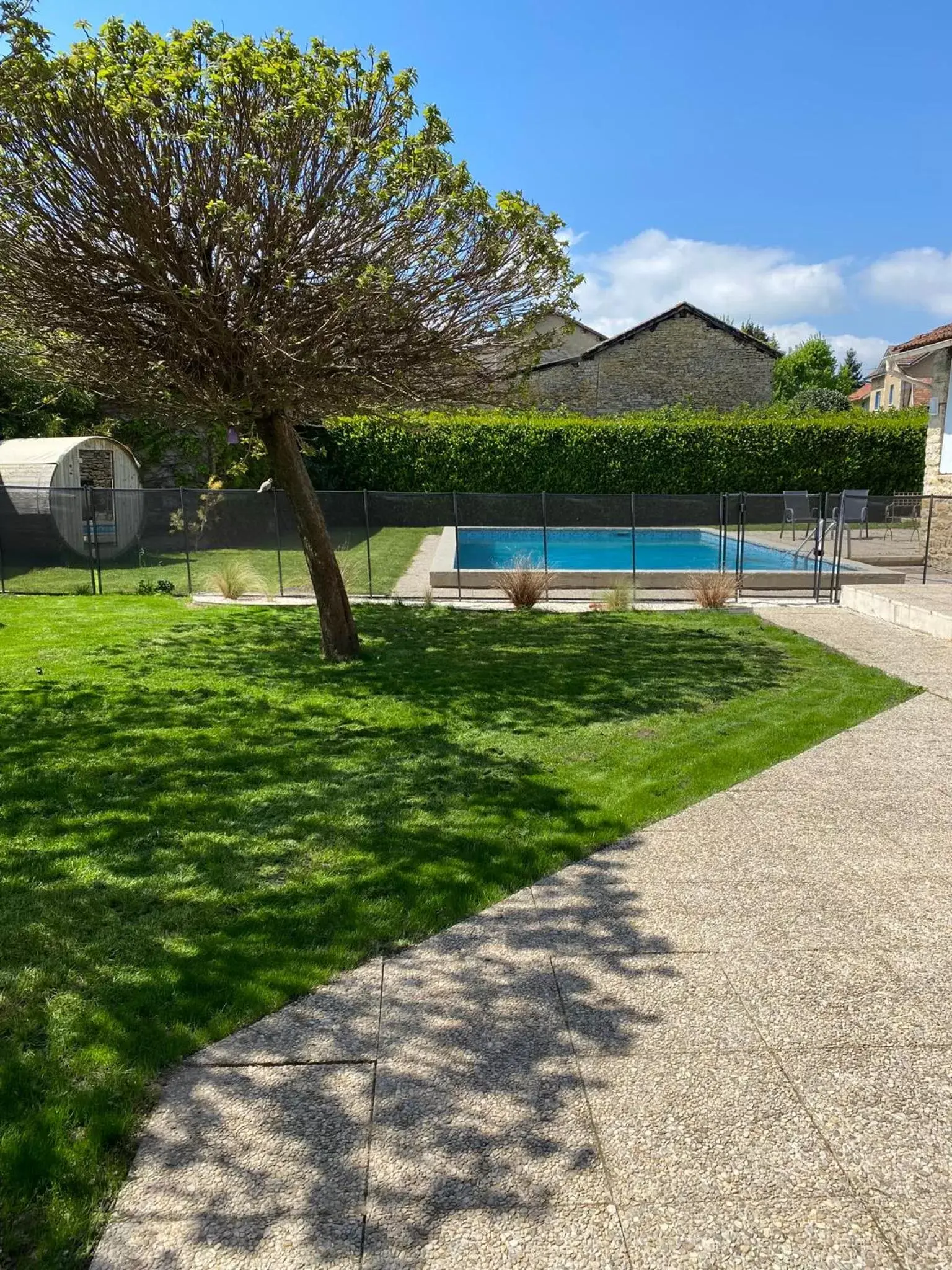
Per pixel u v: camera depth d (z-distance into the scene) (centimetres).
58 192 587
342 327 671
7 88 551
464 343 753
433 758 554
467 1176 220
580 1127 237
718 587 1248
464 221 656
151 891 375
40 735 602
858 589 1204
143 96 562
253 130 592
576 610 1224
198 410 742
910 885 385
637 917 356
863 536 1889
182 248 627
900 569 1683
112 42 600
